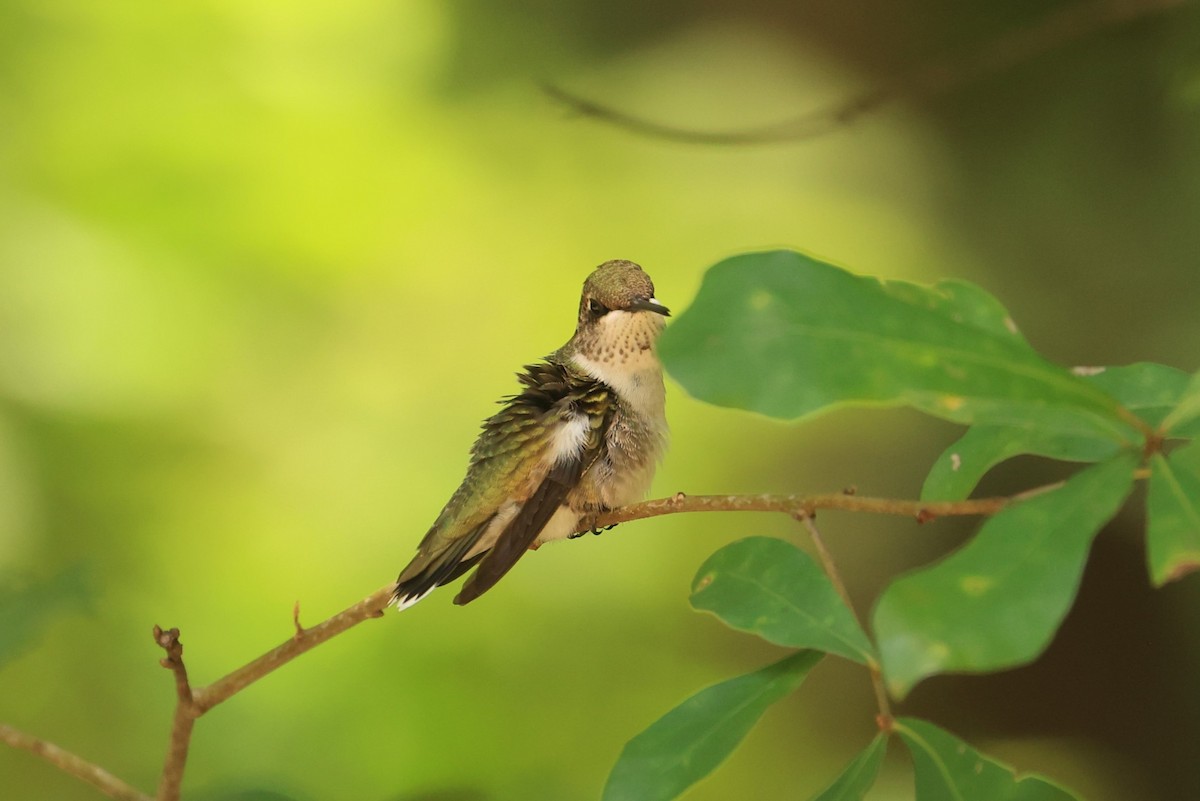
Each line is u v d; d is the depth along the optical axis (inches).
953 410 101.0
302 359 517.7
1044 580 94.0
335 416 514.3
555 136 635.5
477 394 534.9
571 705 451.2
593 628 480.1
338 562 473.1
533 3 671.1
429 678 438.3
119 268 487.8
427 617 459.5
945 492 137.4
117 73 546.6
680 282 586.6
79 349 467.2
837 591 134.0
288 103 578.6
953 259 550.6
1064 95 529.7
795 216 591.2
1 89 530.6
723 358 100.1
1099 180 520.1
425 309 558.9
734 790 500.1
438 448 516.7
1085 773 492.1
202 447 478.9
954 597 93.3
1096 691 506.6
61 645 415.2
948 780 121.7
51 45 548.7
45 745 154.9
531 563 497.4
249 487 485.1
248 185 540.4
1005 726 512.7
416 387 534.6
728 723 130.0
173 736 158.1
